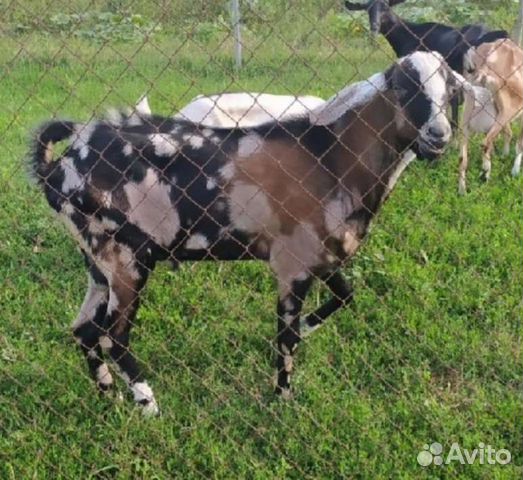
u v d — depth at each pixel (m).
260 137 1.96
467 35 3.79
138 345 2.22
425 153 1.96
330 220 1.97
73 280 2.52
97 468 1.82
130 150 1.92
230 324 2.29
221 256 2.02
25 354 2.17
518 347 2.14
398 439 1.87
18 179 2.87
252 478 1.81
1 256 2.64
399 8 5.12
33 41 3.98
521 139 3.32
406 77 1.92
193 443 1.87
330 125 1.96
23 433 1.89
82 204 1.94
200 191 1.92
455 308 2.37
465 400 1.99
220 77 3.84
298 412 1.96
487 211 2.87
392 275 2.49
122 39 3.88
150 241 1.96
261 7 3.79
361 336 2.25
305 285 2.02
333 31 3.97
